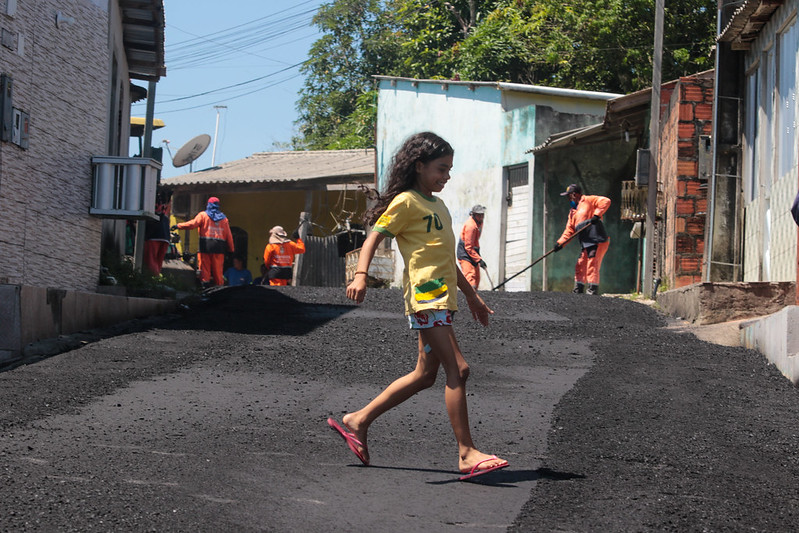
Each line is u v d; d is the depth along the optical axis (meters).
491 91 23.50
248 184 30.16
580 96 22.80
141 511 4.06
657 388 7.41
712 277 13.20
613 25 30.34
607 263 21.17
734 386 7.58
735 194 13.19
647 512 4.11
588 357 9.27
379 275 26.38
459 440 4.77
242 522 3.95
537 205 21.44
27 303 8.91
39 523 3.88
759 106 12.27
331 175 29.39
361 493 4.46
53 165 11.22
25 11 10.52
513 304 13.58
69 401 6.66
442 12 38.56
